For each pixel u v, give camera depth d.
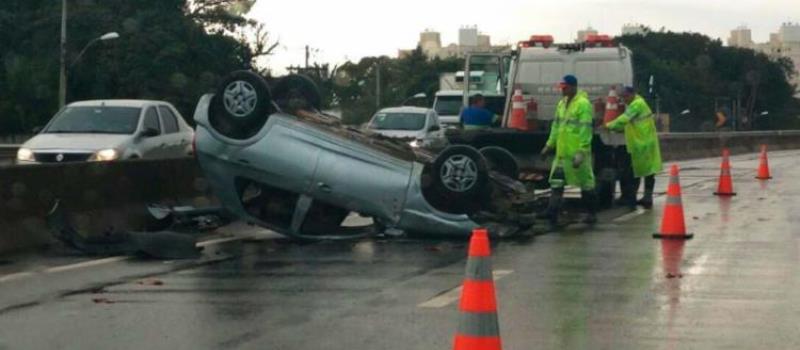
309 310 9.75
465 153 14.00
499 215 14.80
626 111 19.47
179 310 9.78
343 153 13.97
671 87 71.25
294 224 14.22
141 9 67.75
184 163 17.27
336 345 8.36
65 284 11.23
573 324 9.13
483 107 21.52
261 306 9.95
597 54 21.97
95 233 14.71
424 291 10.66
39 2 70.75
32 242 13.70
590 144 16.84
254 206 14.53
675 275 11.60
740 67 80.19
